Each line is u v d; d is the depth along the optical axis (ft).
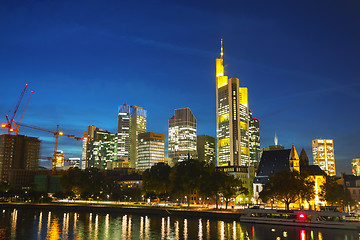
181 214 487.61
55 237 305.32
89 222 414.00
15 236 309.83
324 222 346.54
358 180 629.10
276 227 355.56
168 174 647.56
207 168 563.07
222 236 305.53
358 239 285.02
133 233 325.42
